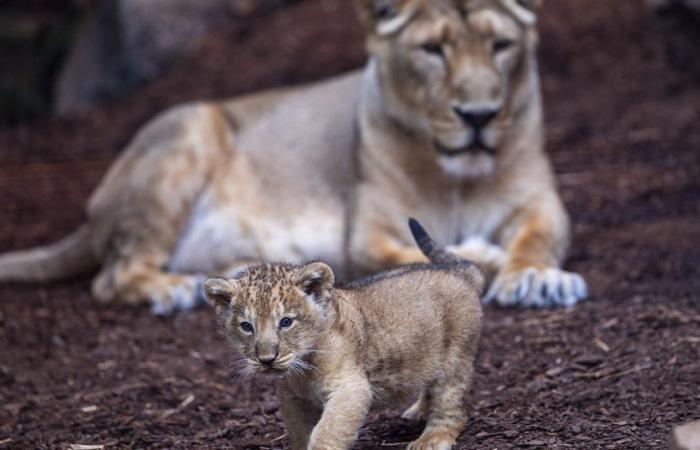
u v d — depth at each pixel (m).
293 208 12.52
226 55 21.23
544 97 18.16
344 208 12.27
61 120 21.38
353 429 6.44
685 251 11.98
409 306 6.91
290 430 6.82
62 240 15.48
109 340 10.85
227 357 10.05
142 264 12.66
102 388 9.47
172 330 11.16
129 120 20.53
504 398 8.16
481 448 7.05
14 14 26.41
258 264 6.82
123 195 12.87
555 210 11.73
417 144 11.53
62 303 12.43
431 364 6.99
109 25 22.50
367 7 11.80
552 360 8.97
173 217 12.77
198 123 12.99
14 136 20.95
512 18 11.38
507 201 11.73
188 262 12.91
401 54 11.32
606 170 15.22
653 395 7.88
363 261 11.55
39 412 8.89
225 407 8.74
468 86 10.82
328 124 12.69
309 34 21.05
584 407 7.82
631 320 9.61
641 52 18.72
